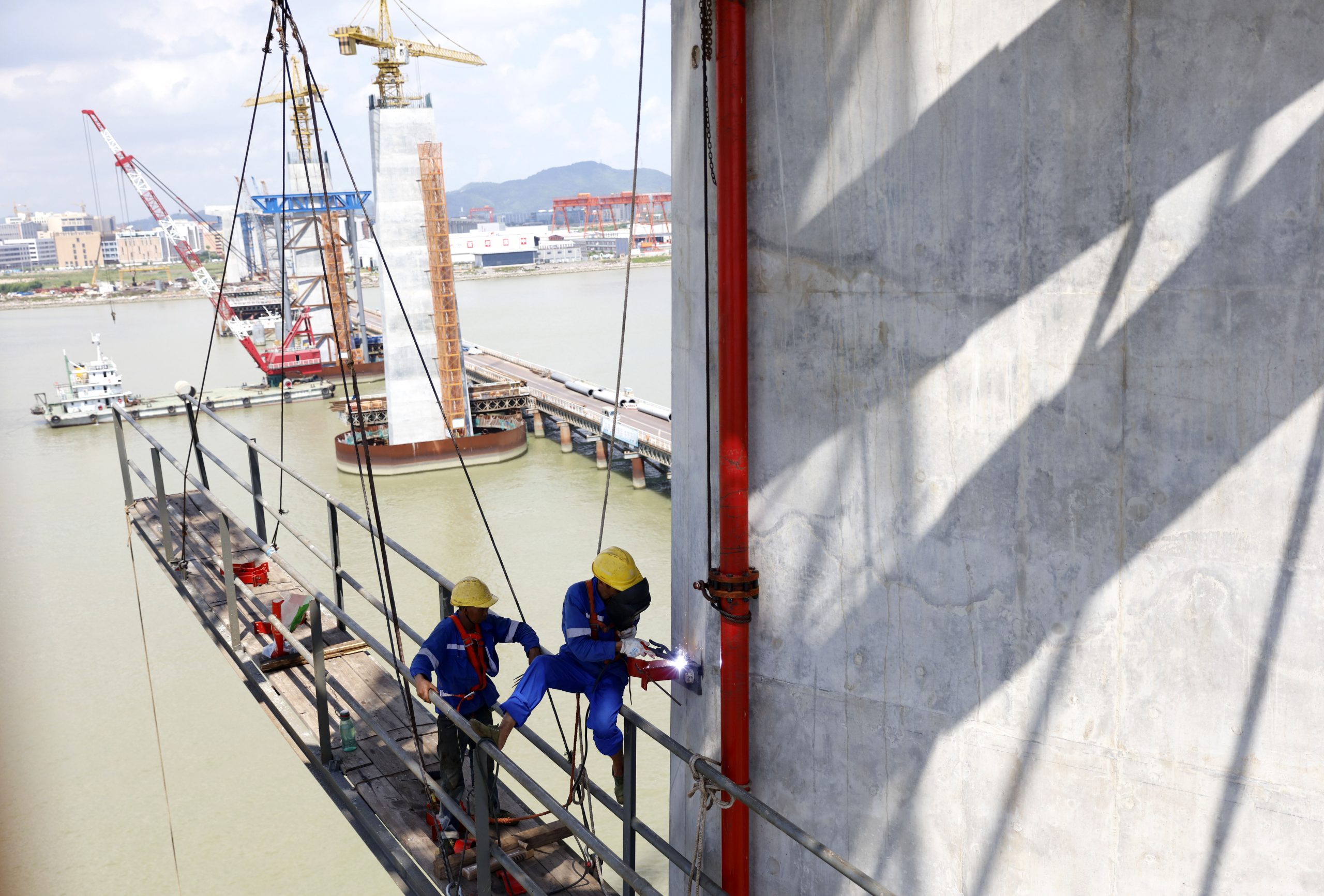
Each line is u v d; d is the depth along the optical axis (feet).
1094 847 12.88
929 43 12.09
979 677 13.19
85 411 271.08
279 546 150.20
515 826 17.94
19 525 164.66
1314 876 11.75
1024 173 11.86
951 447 12.84
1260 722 11.74
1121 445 11.90
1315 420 10.91
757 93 13.41
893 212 12.70
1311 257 10.66
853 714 14.16
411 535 157.99
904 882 14.20
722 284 13.69
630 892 14.73
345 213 323.16
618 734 15.02
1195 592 11.82
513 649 104.42
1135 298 11.55
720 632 14.97
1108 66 11.25
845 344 13.35
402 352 215.31
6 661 9.93
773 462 14.24
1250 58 10.60
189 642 114.21
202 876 69.21
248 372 361.92
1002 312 12.26
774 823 10.91
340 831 76.07
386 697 22.54
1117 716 12.48
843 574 13.92
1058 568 12.48
